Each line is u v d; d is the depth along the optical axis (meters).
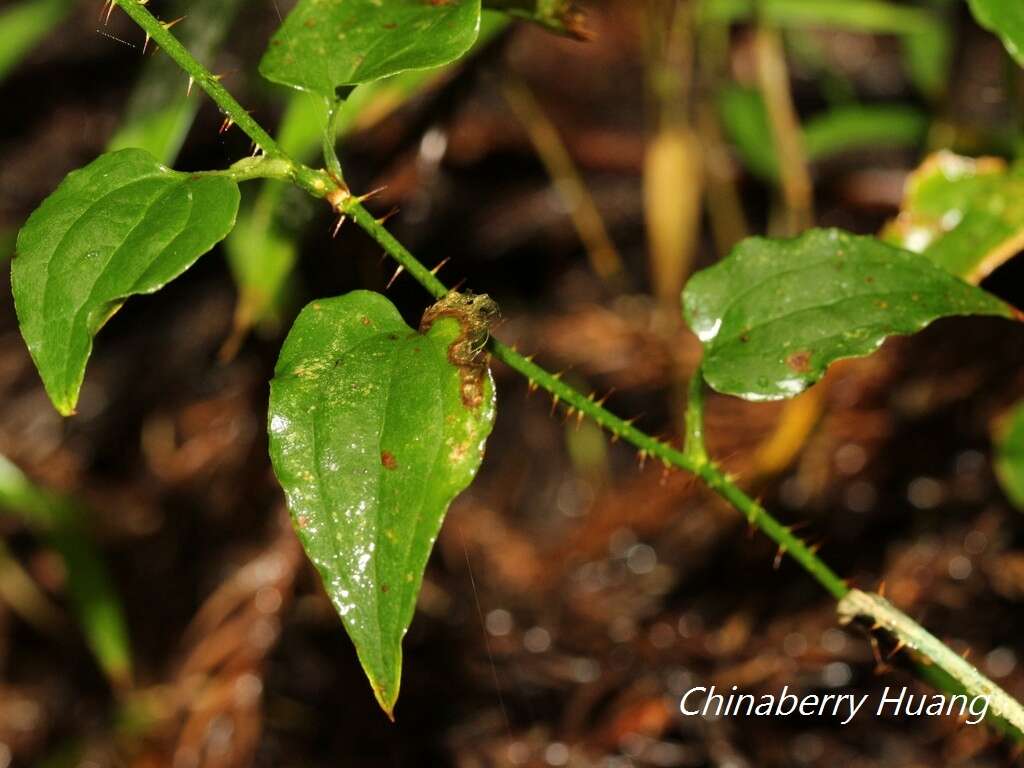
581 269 0.85
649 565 0.71
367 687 0.66
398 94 0.58
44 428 0.81
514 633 0.68
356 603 0.44
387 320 0.46
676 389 0.77
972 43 0.84
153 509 0.76
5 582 0.72
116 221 0.45
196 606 0.72
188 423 0.79
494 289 0.83
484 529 0.75
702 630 0.66
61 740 0.69
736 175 0.83
